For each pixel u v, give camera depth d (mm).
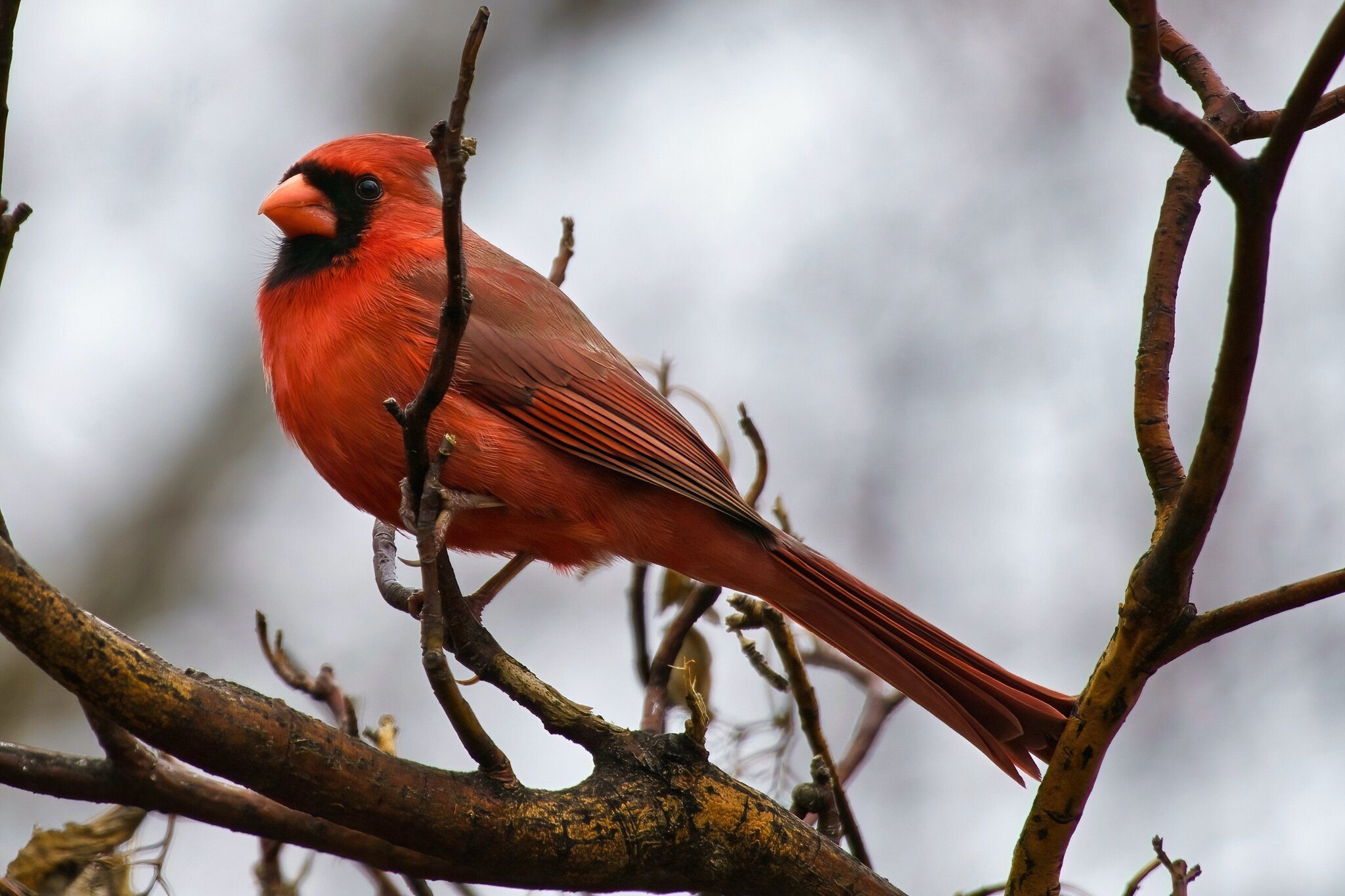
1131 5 4504
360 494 7934
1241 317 4855
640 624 8477
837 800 7004
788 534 8273
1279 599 5488
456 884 6285
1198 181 6094
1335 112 6277
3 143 4621
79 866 6523
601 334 8711
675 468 8133
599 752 6141
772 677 7316
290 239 8188
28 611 4922
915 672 7965
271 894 7246
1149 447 5801
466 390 7941
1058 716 7293
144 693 5121
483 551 8477
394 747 6996
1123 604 5680
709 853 6004
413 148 8484
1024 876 6043
